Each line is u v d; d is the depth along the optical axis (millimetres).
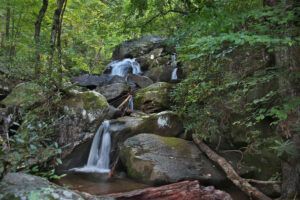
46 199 2877
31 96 7160
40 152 4473
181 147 7191
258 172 6297
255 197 5773
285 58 4207
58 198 2951
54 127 6930
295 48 4082
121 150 7336
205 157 7023
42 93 7285
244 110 6336
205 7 3953
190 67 8219
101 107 7805
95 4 14227
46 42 8508
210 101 7047
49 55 8250
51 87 7441
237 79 6160
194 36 5121
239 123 6316
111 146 7773
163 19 6750
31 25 10797
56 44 9523
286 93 4340
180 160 6734
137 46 15531
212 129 6996
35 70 8047
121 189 6117
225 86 6332
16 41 10297
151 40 15734
